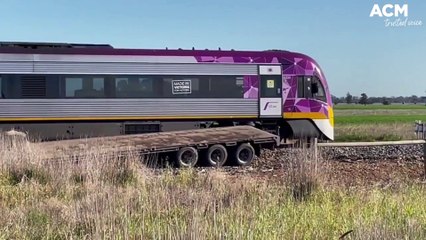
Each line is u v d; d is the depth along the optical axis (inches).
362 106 6274.6
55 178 403.5
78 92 732.0
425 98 7249.0
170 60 759.1
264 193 339.9
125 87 745.0
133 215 267.4
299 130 804.6
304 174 354.9
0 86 712.4
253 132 692.1
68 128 727.1
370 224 247.3
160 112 751.7
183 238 223.6
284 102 794.2
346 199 329.4
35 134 718.5
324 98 820.0
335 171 538.0
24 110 716.7
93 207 283.7
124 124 742.5
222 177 419.5
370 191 360.2
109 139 624.7
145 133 721.6
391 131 1333.7
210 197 319.9
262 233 235.1
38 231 251.8
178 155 620.1
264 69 789.2
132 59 748.6
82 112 730.8
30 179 401.4
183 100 759.1
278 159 697.0
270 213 280.5
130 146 542.9
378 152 729.0
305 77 807.1
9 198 344.5
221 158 653.3
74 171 421.1
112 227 239.8
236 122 780.0
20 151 454.6
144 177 426.9
